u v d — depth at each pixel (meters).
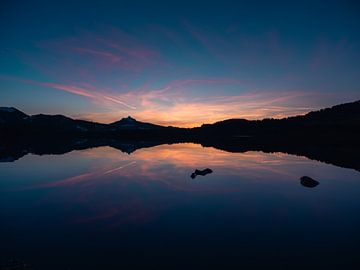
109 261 10.91
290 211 17.78
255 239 13.14
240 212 17.61
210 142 119.19
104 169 37.81
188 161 46.53
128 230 14.44
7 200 21.22
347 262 10.74
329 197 21.36
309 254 11.48
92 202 20.39
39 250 11.91
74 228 14.77
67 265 10.56
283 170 35.22
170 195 22.44
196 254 11.55
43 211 18.14
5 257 11.23
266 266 10.49
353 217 16.38
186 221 15.87
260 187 25.33
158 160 48.53
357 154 52.62
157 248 12.15
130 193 23.28
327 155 52.09
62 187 26.05
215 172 34.12
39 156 56.44
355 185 25.67
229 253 11.62
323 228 14.57
